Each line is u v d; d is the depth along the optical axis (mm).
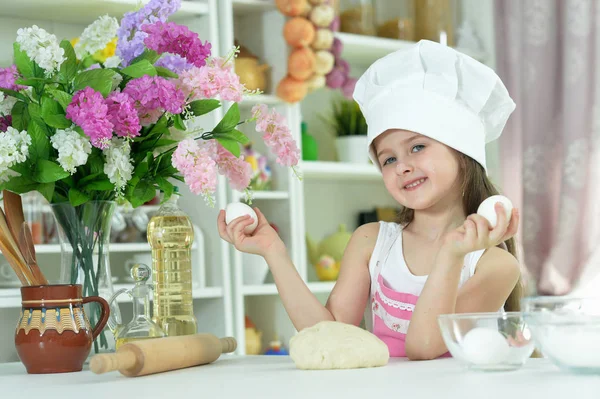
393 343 1781
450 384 942
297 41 3188
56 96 1443
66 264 1516
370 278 1882
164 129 1539
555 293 3600
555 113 3701
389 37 3793
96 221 1522
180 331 1521
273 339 3416
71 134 1430
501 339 1059
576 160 3574
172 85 1463
